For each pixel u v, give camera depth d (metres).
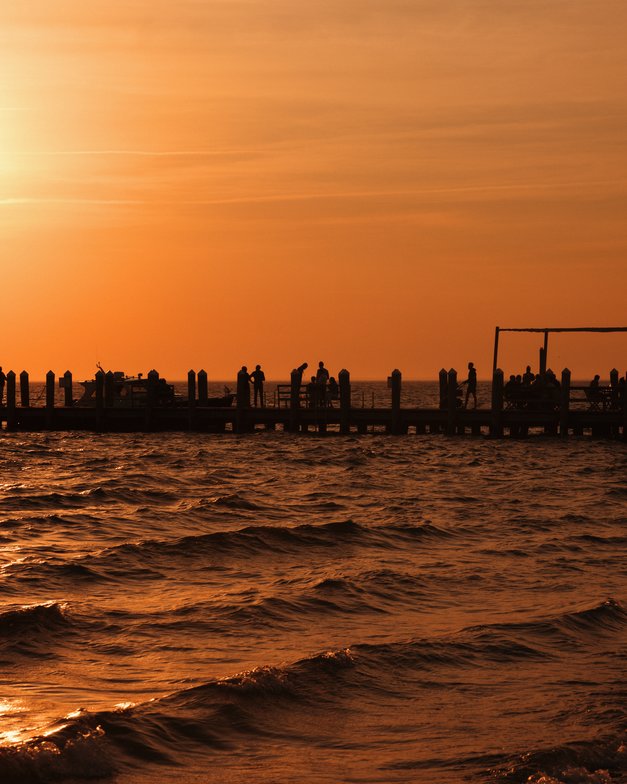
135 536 26.38
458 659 15.82
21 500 32.44
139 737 12.29
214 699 13.53
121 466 45.28
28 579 20.52
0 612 17.67
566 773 11.66
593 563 23.42
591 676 15.13
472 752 12.29
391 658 15.66
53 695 13.88
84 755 11.66
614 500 34.88
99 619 17.70
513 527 28.61
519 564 23.22
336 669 14.96
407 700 14.06
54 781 11.17
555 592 20.33
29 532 26.58
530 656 16.03
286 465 46.03
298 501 34.00
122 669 15.09
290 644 16.52
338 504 33.22
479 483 39.75
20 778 11.09
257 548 24.47
